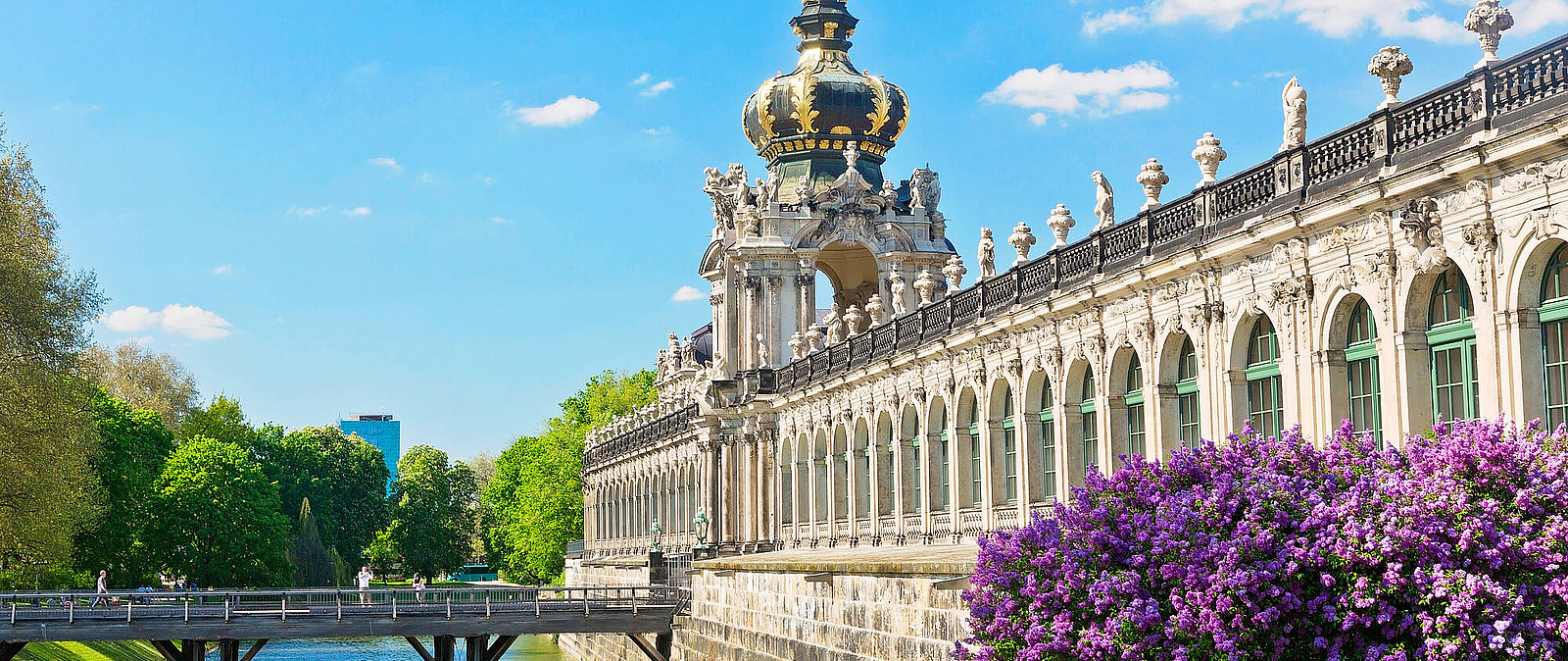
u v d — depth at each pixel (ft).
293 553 470.80
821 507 241.76
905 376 203.62
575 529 476.95
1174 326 138.10
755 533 276.00
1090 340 153.69
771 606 164.45
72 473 232.53
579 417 493.36
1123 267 146.51
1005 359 172.45
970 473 185.98
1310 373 118.62
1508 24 101.40
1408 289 108.17
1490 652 71.51
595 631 225.35
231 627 212.23
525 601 224.12
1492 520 74.18
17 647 208.13
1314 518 78.02
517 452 536.83
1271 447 87.35
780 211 290.35
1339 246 115.14
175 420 451.53
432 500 623.36
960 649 90.94
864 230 289.74
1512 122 97.19
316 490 561.43
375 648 383.86
